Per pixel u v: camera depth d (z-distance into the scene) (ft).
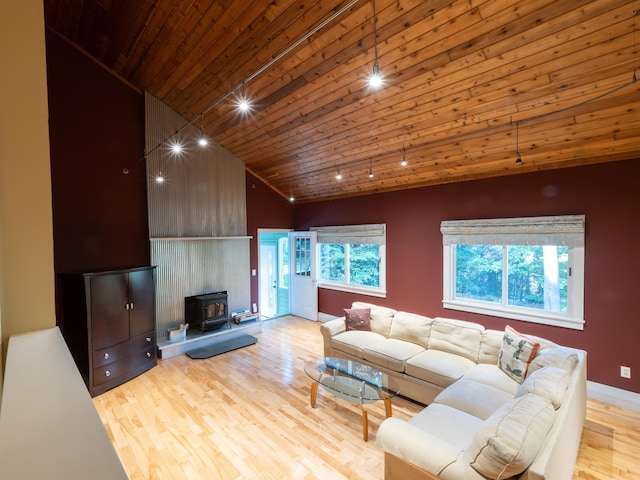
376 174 16.05
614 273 10.60
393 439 6.14
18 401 2.51
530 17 7.29
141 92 15.75
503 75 8.79
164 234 16.26
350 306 19.36
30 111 5.04
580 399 8.20
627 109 8.71
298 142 15.28
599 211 10.82
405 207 16.43
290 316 22.66
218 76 12.46
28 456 1.83
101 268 13.80
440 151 12.78
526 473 4.91
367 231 17.99
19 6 5.01
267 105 13.19
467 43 8.25
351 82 10.64
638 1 6.45
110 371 12.19
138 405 10.95
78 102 13.97
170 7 10.11
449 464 5.43
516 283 13.12
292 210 22.94
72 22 12.48
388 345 12.38
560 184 11.60
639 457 8.14
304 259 22.02
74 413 2.35
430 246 15.48
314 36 9.42
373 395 9.46
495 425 5.38
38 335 4.64
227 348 16.12
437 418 7.47
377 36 8.77
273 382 12.60
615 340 10.64
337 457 8.30
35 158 5.06
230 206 18.94
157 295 15.98
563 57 7.86
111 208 14.89
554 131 10.17
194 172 17.34
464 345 11.25
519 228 12.42
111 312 12.34
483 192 13.60
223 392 11.81
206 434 9.29
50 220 5.15
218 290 18.40
